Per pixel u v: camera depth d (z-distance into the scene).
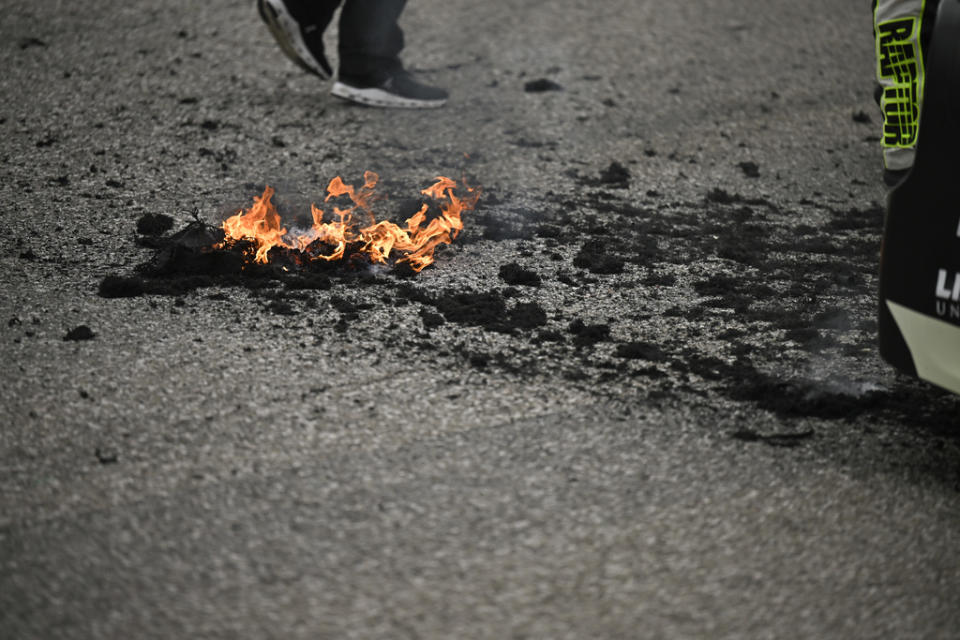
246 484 4.77
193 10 13.02
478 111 10.44
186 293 6.57
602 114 10.56
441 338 6.16
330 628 3.94
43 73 10.60
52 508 4.58
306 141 9.42
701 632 3.98
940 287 4.80
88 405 5.34
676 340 6.29
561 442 5.17
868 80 11.84
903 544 4.52
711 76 11.79
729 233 8.02
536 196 8.52
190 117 9.80
